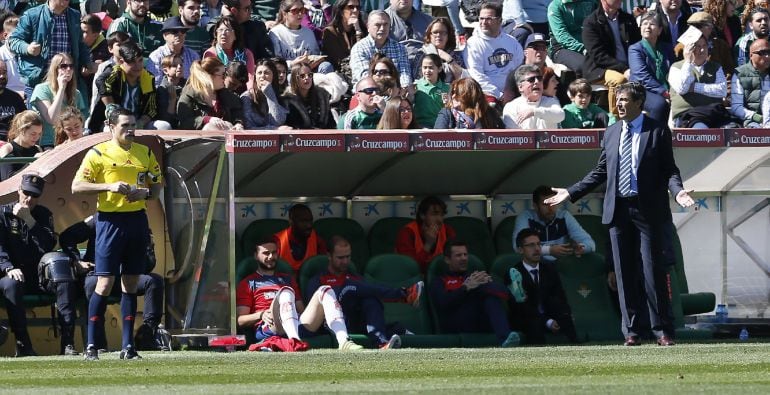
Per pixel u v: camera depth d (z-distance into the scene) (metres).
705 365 30.97
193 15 61.84
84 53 60.69
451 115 52.00
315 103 54.75
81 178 36.25
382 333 43.38
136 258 36.69
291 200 50.56
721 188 53.25
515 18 68.56
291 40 62.19
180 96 52.78
